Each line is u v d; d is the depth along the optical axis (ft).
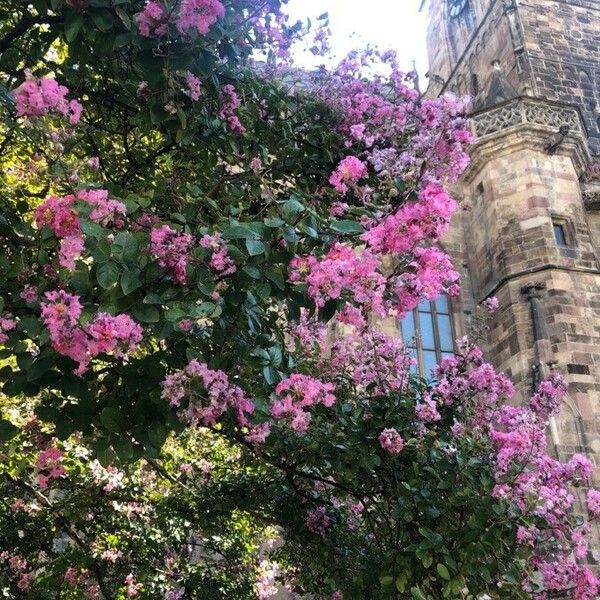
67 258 13.66
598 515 22.45
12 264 15.61
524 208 60.39
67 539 43.16
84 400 15.49
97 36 17.62
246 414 16.08
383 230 15.20
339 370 25.14
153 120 18.86
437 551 19.77
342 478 25.13
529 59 81.87
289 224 15.28
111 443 15.11
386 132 23.03
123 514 35.50
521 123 62.85
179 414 14.53
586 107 82.28
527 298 55.77
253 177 19.53
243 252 15.38
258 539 42.55
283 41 22.52
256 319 16.61
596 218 67.82
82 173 21.01
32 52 19.84
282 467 25.54
